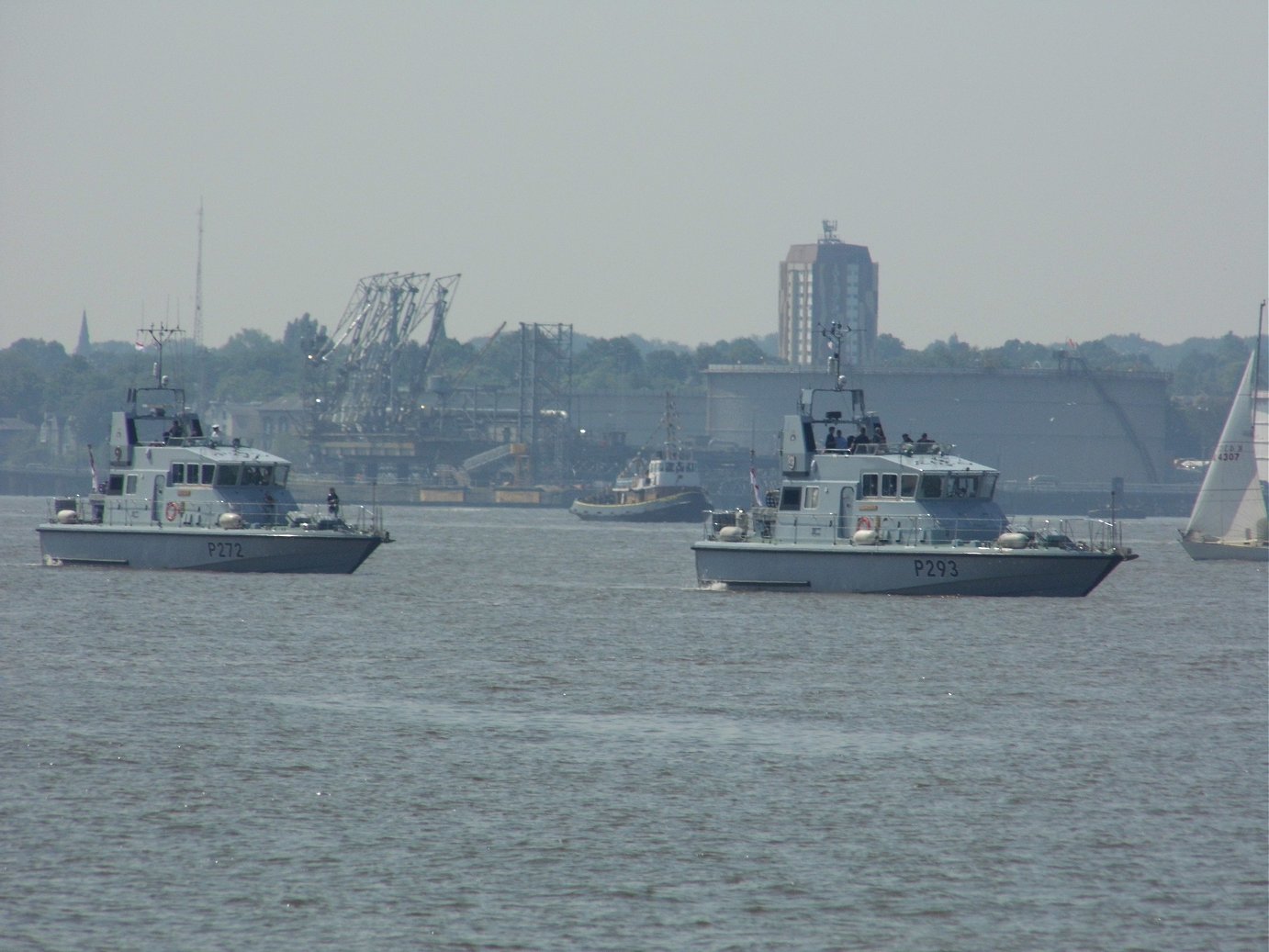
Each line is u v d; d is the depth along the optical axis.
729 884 108.12
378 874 109.44
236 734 149.25
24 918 101.31
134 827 118.69
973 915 103.19
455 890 106.62
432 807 124.56
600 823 120.50
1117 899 105.94
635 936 99.62
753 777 134.25
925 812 124.12
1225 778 134.25
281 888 106.75
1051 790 130.38
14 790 127.94
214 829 118.44
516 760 139.50
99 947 97.31
